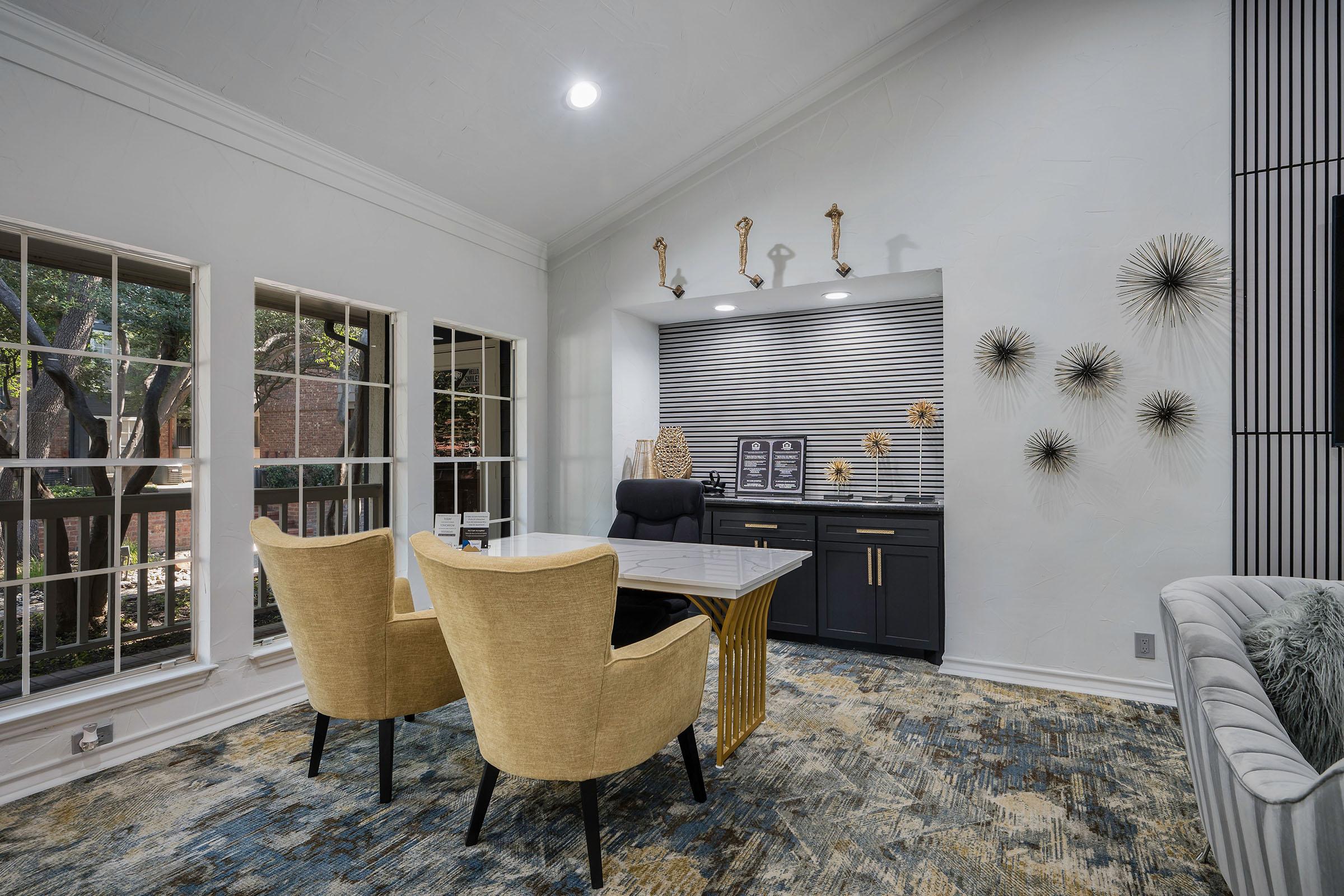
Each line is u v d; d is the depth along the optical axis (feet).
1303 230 9.56
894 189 12.19
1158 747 8.63
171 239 8.77
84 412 8.32
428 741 8.78
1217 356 10.03
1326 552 9.44
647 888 5.82
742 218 13.58
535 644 5.61
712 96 12.16
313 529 10.91
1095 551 10.75
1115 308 10.61
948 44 11.78
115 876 5.96
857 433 14.76
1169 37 10.36
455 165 12.02
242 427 9.62
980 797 7.38
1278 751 4.29
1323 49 9.52
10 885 5.83
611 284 15.07
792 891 5.78
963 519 11.66
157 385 8.97
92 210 8.01
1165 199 10.33
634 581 7.87
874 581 12.55
